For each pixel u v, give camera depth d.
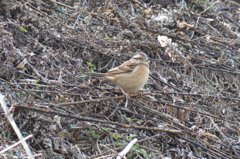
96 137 9.21
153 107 10.84
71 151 8.59
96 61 11.88
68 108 9.66
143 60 10.22
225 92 12.56
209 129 10.72
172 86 11.44
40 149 8.39
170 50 11.98
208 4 16.11
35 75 10.23
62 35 11.57
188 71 12.75
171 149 9.72
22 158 7.66
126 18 13.35
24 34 11.27
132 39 12.59
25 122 8.40
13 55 9.64
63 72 10.41
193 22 14.77
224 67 13.16
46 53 10.33
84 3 14.01
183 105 10.99
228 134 10.80
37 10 12.34
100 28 12.25
